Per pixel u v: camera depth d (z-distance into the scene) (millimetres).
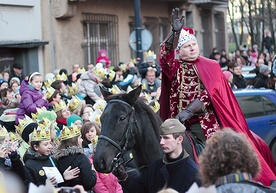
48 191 4594
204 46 33125
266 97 15500
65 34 23094
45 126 8398
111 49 25766
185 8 29734
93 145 9242
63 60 22984
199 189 4609
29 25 21828
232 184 4738
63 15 22516
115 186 8539
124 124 7141
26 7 21703
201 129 7980
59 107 10938
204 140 7953
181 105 8070
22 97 11172
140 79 16703
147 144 7391
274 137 15305
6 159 7668
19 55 21750
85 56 24266
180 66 8031
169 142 6434
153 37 28594
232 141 4809
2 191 4543
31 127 9008
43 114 9914
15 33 21312
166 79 8242
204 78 7898
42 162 7848
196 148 7637
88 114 10953
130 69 16938
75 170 7875
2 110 12320
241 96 15344
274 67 14562
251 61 29672
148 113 7465
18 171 7621
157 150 7422
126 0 26609
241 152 4781
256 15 40812
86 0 24062
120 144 7113
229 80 16922
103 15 25234
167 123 6453
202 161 4879
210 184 4824
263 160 7773
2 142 7766
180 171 6438
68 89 14320
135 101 7254
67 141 7984
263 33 39781
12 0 21047
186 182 6371
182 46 7945
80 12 23891
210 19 33688
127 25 26750
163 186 6551
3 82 14586
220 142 4828
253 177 4840
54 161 8000
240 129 7938
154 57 17953
